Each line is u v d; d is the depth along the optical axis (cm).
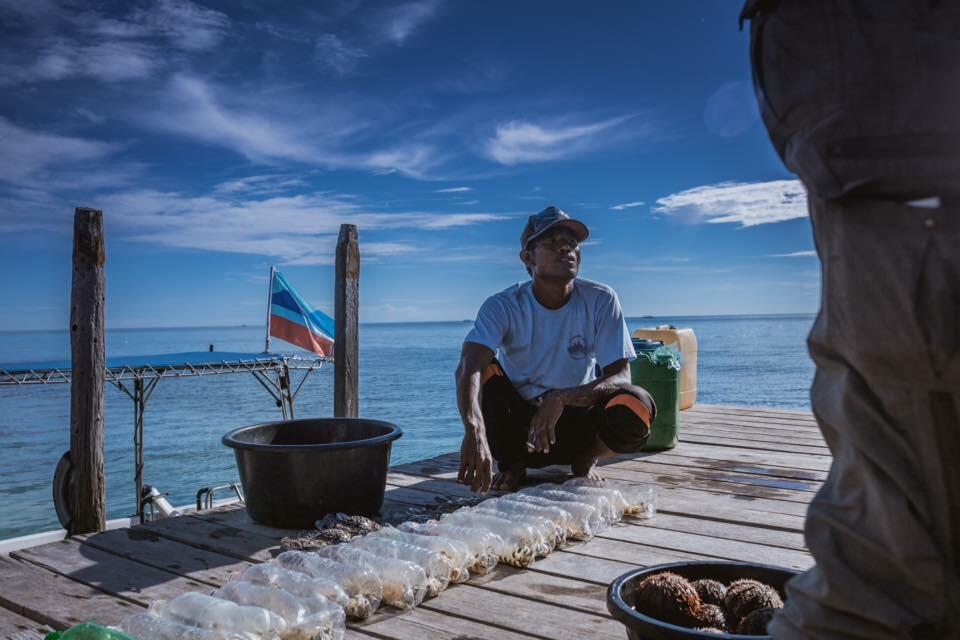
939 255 111
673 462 477
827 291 123
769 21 135
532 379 396
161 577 277
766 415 676
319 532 324
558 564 283
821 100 123
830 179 121
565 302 395
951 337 109
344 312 513
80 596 258
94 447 347
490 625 229
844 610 121
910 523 115
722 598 185
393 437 360
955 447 113
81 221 354
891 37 119
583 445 396
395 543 267
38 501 1995
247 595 228
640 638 165
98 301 351
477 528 284
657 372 509
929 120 114
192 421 3700
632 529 329
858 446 121
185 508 674
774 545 305
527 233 390
